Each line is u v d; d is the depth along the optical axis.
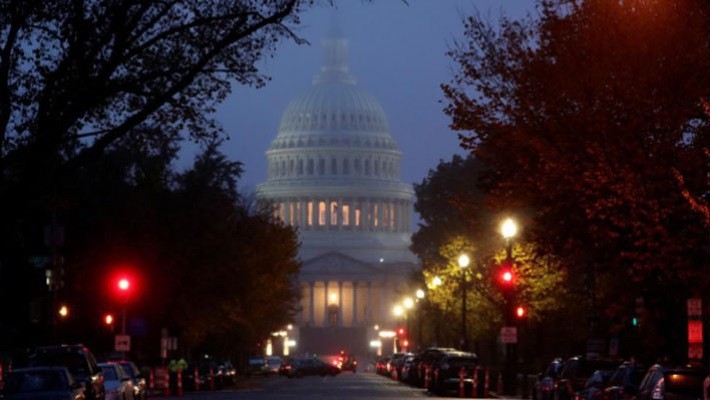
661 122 45.22
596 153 45.72
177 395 89.69
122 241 99.88
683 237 45.72
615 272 54.47
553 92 47.56
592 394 46.50
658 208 45.25
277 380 149.12
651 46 45.56
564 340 113.25
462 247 113.31
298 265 146.88
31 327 90.12
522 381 94.44
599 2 46.97
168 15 39.78
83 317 98.44
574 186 47.12
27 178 39.03
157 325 105.19
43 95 38.69
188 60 40.03
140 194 103.00
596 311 72.69
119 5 38.44
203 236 107.62
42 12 38.50
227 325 119.56
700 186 45.16
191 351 135.75
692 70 45.16
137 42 39.94
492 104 50.31
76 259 97.12
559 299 97.75
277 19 39.44
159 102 39.62
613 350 66.69
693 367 37.81
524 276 96.81
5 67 38.91
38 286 87.19
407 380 124.06
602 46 46.78
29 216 76.50
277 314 154.62
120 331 100.62
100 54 39.34
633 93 45.41
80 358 51.12
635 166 45.50
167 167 111.56
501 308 104.56
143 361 111.56
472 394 86.75
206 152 118.38
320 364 176.25
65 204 56.69
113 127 41.66
